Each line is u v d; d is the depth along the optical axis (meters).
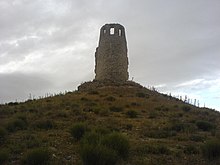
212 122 35.72
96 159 15.63
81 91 55.19
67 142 23.09
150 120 35.47
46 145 21.41
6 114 36.53
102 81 56.78
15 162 17.52
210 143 19.27
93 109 39.31
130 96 50.25
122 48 58.25
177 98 56.56
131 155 18.78
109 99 46.81
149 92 55.91
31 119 32.75
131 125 30.50
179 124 30.86
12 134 25.45
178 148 22.44
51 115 35.06
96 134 20.11
